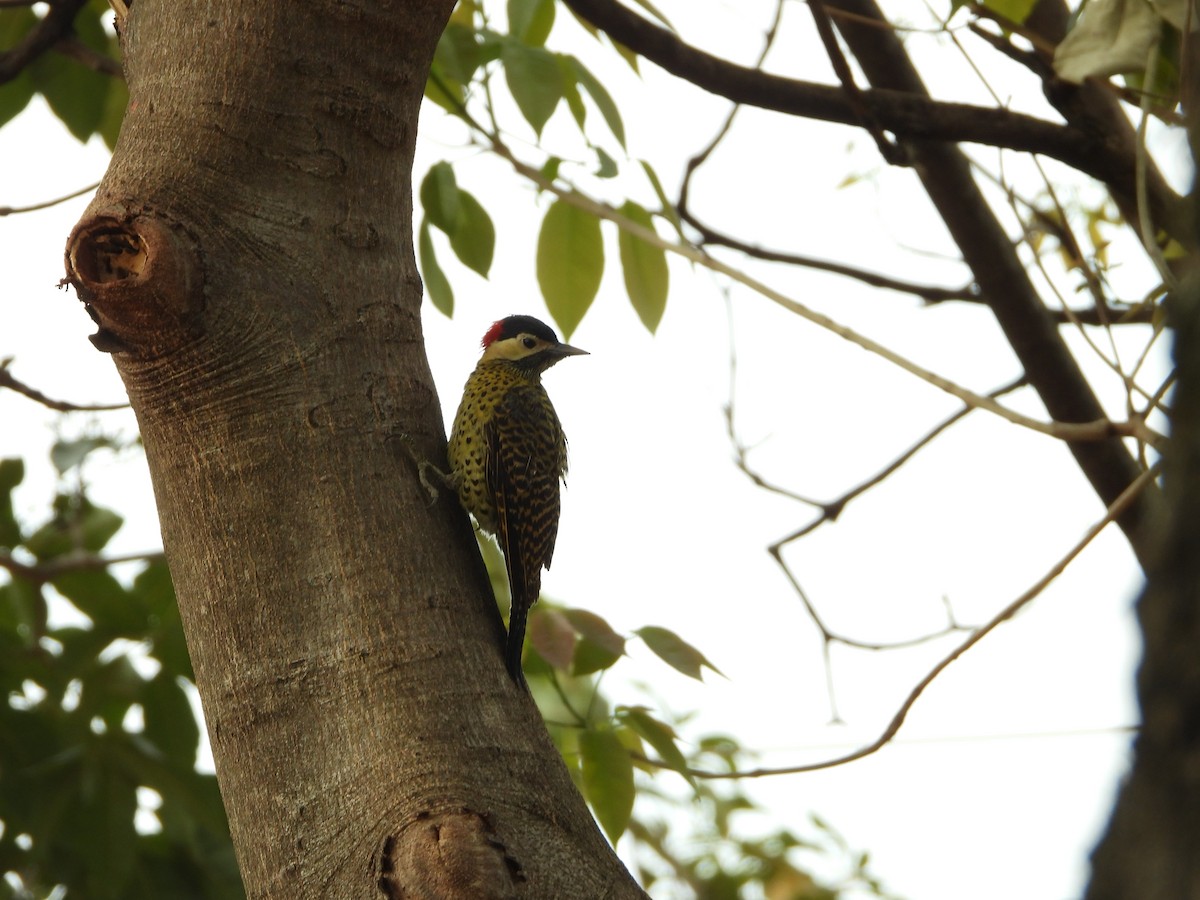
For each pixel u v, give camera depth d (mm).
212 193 6484
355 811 5793
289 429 6418
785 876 17141
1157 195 8758
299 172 6688
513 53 8586
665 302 9539
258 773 5988
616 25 8820
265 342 6449
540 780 6047
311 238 6672
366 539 6359
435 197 9180
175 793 11086
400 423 6680
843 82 8711
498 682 6297
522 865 5711
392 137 6988
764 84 8961
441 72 9336
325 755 5938
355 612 6203
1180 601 3094
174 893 11453
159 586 11352
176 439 6406
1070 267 10172
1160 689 3074
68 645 11289
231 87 6594
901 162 9016
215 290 6355
